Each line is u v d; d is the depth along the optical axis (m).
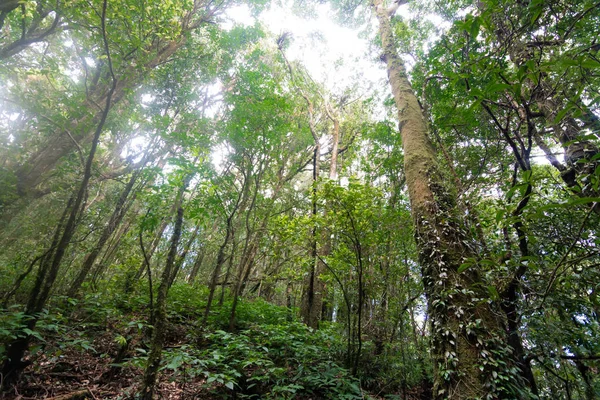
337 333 5.68
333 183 5.09
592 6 2.32
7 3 4.30
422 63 7.86
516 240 3.76
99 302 5.07
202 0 8.90
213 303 7.62
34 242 6.51
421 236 4.03
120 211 6.50
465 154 6.25
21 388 3.06
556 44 3.05
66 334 3.80
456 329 3.22
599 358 3.21
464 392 2.89
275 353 4.82
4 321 2.87
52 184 6.66
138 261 7.29
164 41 7.95
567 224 3.13
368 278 5.63
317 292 8.38
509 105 3.60
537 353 3.45
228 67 9.30
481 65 2.20
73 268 6.32
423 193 4.30
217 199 5.55
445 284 3.50
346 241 5.61
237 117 6.44
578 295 3.12
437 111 6.33
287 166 12.52
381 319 5.65
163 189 4.39
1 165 6.47
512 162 5.70
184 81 8.60
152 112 8.13
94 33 4.68
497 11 1.98
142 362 3.22
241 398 3.87
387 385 4.89
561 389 3.79
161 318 3.12
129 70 5.71
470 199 4.95
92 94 6.87
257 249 11.00
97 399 3.29
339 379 4.17
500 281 3.60
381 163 8.79
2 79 5.58
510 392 2.80
